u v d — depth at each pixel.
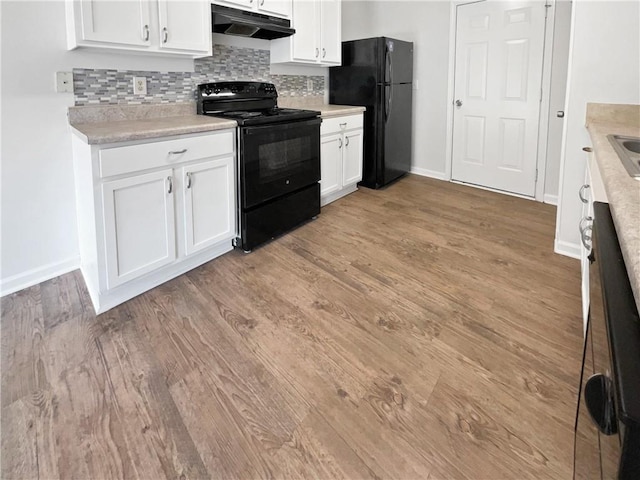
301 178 3.15
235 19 2.76
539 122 3.86
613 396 0.48
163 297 2.23
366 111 4.15
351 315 2.07
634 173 1.11
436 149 4.77
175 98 2.80
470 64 4.25
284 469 1.25
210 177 2.45
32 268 2.36
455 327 1.96
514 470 1.24
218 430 1.39
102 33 2.11
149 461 1.28
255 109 3.27
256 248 2.88
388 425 1.41
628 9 2.22
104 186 1.91
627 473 0.43
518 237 3.07
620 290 0.61
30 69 2.16
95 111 2.40
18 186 2.24
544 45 3.69
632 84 2.30
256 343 1.85
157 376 1.64
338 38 3.87
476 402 1.51
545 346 1.81
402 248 2.88
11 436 1.35
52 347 1.81
